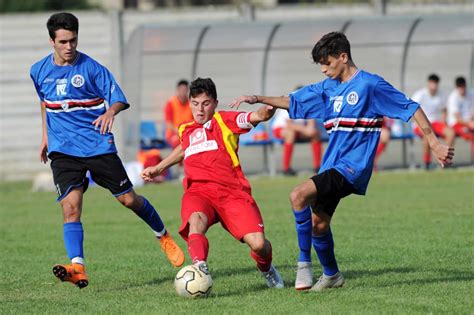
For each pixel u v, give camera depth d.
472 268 26.61
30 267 29.75
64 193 24.73
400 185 53.12
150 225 26.45
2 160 75.06
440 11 75.44
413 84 68.31
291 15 75.88
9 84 75.06
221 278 26.38
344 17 71.25
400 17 66.44
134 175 60.47
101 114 25.41
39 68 25.28
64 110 25.12
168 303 22.47
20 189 62.41
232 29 67.81
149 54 67.88
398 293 22.80
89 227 39.69
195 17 75.75
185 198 23.59
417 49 67.50
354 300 22.05
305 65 68.25
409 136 62.31
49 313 21.84
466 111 62.66
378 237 33.75
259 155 65.94
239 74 68.62
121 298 23.56
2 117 75.19
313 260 29.42
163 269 28.52
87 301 23.28
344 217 39.88
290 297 22.75
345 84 22.77
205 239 22.94
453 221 37.25
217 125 23.69
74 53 24.88
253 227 22.98
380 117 22.89
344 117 22.75
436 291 22.88
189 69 68.75
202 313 21.02
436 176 57.47
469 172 59.22
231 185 23.50
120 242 35.00
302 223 22.98
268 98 23.22
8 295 24.75
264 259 23.44
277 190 53.50
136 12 74.62
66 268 23.11
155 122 68.69
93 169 25.25
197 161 23.72
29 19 75.06
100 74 25.09
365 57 67.50
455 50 67.50
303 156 66.62
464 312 20.38
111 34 73.94
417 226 36.25
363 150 22.78
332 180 22.66
